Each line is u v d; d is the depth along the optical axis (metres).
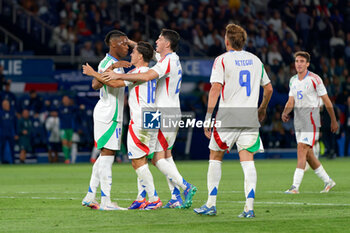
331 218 23.31
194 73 80.31
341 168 61.31
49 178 50.72
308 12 106.62
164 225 21.75
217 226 21.42
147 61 27.56
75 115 77.38
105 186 27.12
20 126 76.44
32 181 47.38
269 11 107.06
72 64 83.44
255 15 106.19
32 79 76.56
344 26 110.75
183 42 94.38
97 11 91.88
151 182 27.08
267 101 24.78
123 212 26.02
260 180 46.03
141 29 94.88
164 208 27.42
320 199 31.53
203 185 41.50
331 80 96.88
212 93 23.67
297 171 35.56
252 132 23.88
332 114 36.78
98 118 27.05
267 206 27.92
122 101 27.52
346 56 107.50
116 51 26.95
